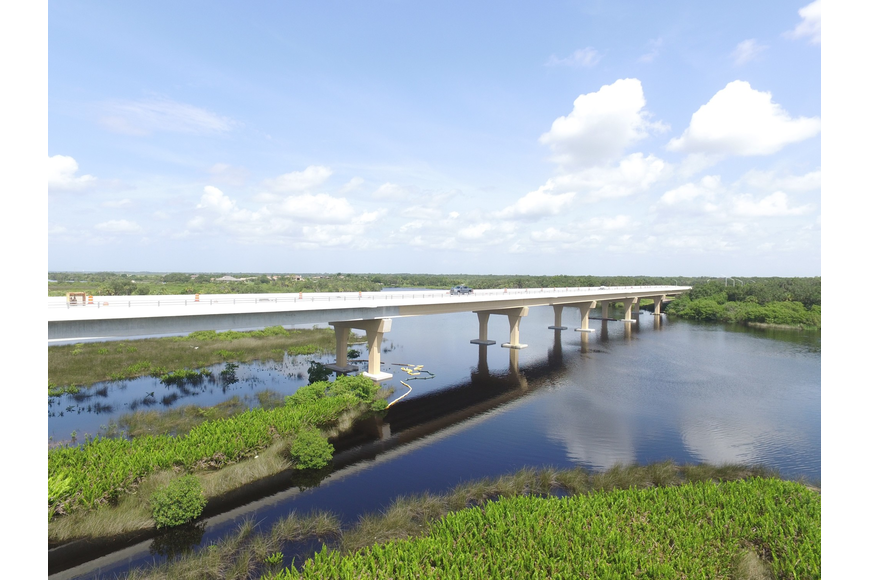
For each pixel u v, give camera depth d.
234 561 18.09
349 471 26.44
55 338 27.61
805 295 102.12
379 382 46.91
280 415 29.39
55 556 18.19
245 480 24.39
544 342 73.69
